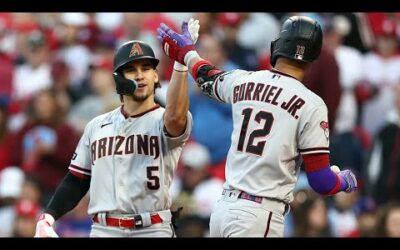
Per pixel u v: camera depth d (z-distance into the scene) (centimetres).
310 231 3941
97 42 4672
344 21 4597
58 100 4491
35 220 4169
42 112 4450
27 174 4322
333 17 4606
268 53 4603
